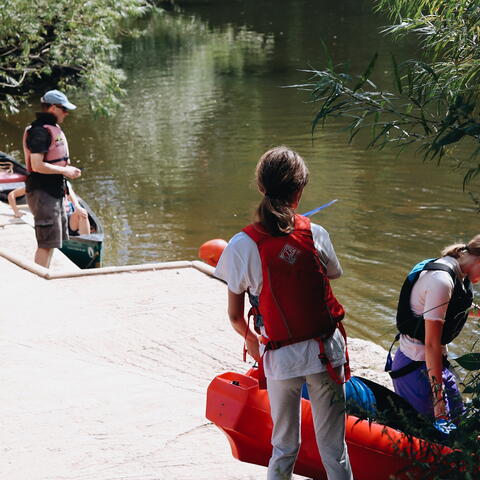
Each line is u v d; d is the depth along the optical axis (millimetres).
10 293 6156
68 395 4309
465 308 3377
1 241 8500
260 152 15414
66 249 8703
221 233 11180
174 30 34219
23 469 3551
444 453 2975
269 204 2727
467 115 2484
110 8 15711
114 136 17172
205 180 13742
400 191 12555
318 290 2736
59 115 7387
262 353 2824
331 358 2764
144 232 11188
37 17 15070
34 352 4965
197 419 4031
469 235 10641
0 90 19234
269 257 2699
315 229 2791
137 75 24266
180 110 19391
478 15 3184
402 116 2656
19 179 10445
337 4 39656
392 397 3395
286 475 2934
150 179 13922
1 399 4258
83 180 13961
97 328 5492
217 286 6379
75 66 16672
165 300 6074
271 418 3096
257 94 20703
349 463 2990
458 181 12844
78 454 3684
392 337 7590
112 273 6711
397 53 24500
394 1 3803
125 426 3951
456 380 3658
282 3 41844
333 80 2715
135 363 4965
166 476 3492
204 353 5152
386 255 9945
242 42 29938
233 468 3568
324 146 15469
